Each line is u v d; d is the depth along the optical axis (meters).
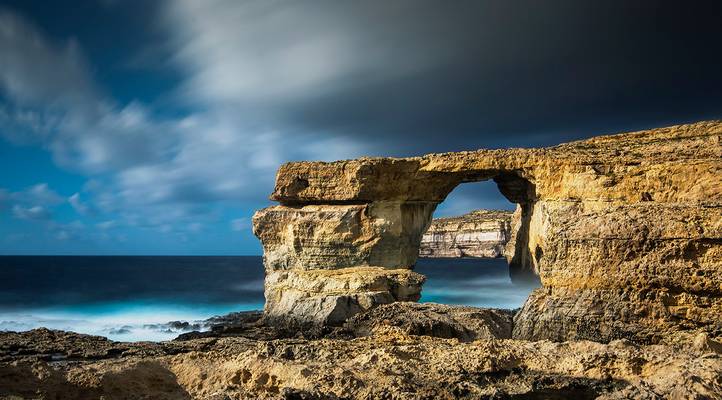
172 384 17.16
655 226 28.31
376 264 46.53
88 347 30.55
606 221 29.78
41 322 52.62
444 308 34.34
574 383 15.68
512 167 40.81
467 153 43.28
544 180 38.44
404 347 19.64
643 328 27.05
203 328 48.16
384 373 16.53
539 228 40.12
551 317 29.81
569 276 30.16
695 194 30.59
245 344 29.73
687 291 26.77
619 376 16.06
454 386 15.59
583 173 35.66
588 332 28.39
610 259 29.00
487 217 174.00
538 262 43.16
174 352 28.39
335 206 47.94
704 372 15.02
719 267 26.33
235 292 81.88
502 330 32.78
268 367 16.95
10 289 87.00
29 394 14.98
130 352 28.89
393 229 46.72
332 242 46.47
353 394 15.12
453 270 131.88
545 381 15.96
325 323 37.25
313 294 40.97
